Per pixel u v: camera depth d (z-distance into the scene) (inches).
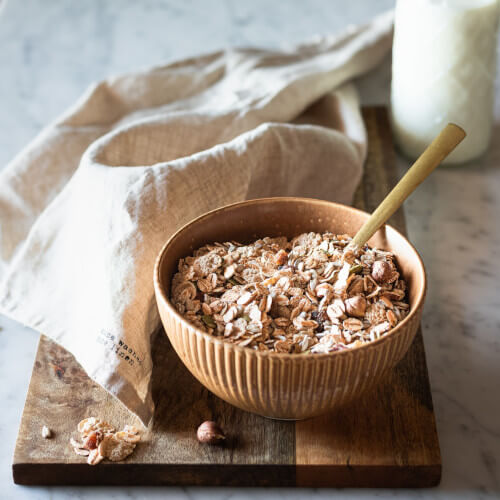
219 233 26.8
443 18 31.3
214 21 43.1
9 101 38.0
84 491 24.6
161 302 24.0
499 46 40.5
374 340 23.0
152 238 27.0
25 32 42.4
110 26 42.9
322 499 24.4
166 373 26.6
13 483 24.8
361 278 25.3
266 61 36.5
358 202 32.2
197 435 24.9
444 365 27.5
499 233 31.9
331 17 43.0
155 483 24.7
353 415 25.4
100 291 26.3
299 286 25.4
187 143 31.2
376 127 36.0
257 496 24.5
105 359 25.2
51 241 28.7
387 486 24.6
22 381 27.3
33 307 27.5
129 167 28.3
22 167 31.9
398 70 33.3
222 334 24.3
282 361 22.5
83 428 25.1
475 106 32.8
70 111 33.8
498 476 24.8
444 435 25.7
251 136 29.3
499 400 26.5
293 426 25.2
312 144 30.6
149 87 35.2
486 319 28.9
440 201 33.2
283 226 27.2
